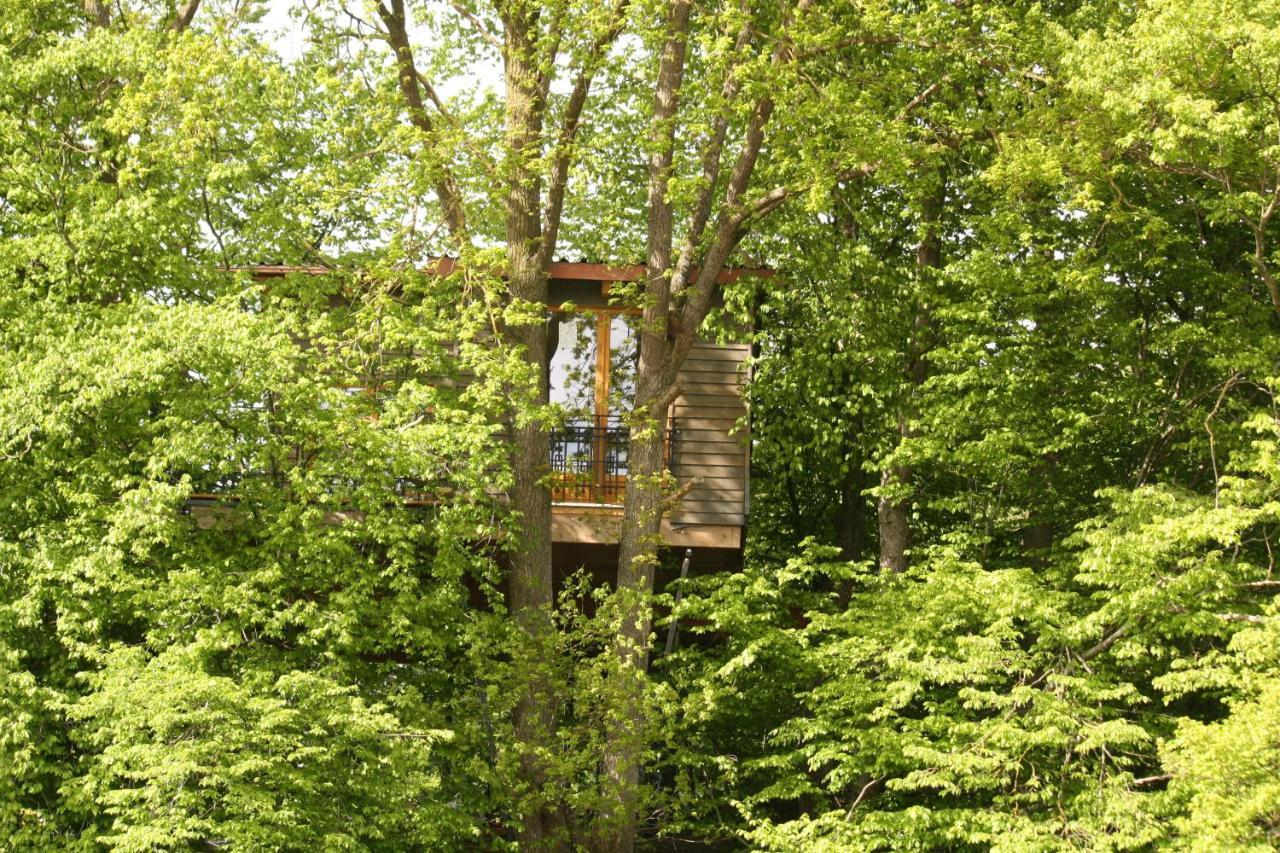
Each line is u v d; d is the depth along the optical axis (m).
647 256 21.75
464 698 19.03
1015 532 25.31
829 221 25.25
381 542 18.61
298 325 19.12
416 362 20.42
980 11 20.12
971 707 18.52
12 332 17.89
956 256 24.11
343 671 17.53
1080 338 21.33
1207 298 21.33
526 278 21.19
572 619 20.05
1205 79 17.41
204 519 20.52
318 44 21.78
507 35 21.36
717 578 20.33
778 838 16.98
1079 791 16.36
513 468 20.75
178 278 19.36
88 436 17.77
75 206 18.88
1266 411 19.38
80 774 16.44
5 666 16.09
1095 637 17.98
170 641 16.77
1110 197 20.61
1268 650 14.71
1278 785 12.57
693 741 20.12
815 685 19.97
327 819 15.59
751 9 21.39
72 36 21.88
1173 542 16.89
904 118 20.95
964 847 17.02
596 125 25.03
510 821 18.39
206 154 20.38
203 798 15.16
